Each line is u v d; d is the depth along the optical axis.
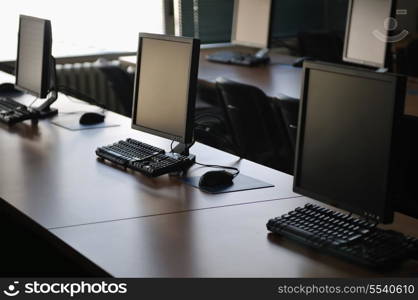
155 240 1.99
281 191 2.46
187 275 1.75
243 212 2.23
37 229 2.11
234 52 5.89
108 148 2.87
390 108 1.78
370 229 1.92
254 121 4.17
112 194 2.40
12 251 3.28
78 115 3.67
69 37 5.68
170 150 2.95
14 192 2.40
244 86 4.06
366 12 4.57
